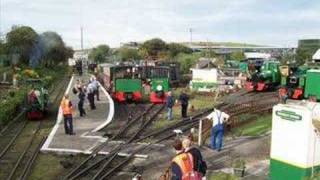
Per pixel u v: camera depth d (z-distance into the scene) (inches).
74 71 3506.4
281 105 506.9
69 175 604.4
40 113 1070.4
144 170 639.1
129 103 1424.7
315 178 459.5
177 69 2041.1
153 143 800.3
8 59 2819.9
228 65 3056.1
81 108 1085.1
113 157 695.7
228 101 1419.8
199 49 5324.8
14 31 2942.9
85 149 747.4
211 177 581.6
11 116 1087.6
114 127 968.9
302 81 1413.6
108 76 1681.8
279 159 505.4
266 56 4109.3
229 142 792.3
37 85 1148.5
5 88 1740.9
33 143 823.7
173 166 332.5
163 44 4559.5
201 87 1695.4
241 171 581.3
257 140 805.9
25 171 635.5
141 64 1893.5
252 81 1701.5
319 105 647.8
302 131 476.7
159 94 1417.3
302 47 3216.0
